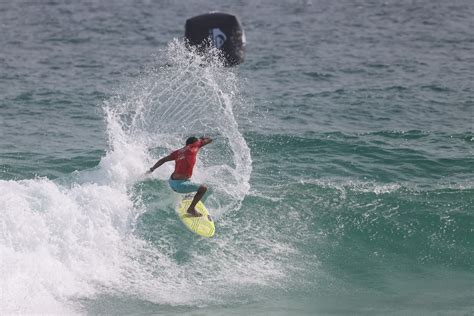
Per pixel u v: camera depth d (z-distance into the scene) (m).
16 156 62.19
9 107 81.00
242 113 78.00
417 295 41.75
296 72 101.00
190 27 102.62
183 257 44.75
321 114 78.25
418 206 51.53
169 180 48.09
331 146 65.62
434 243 47.56
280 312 39.44
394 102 83.62
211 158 60.06
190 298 40.81
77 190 47.28
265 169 59.06
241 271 43.88
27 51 116.31
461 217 49.94
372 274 44.25
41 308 38.69
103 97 85.88
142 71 100.19
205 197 51.62
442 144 66.38
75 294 40.47
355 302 40.88
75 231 43.91
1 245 41.38
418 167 60.06
